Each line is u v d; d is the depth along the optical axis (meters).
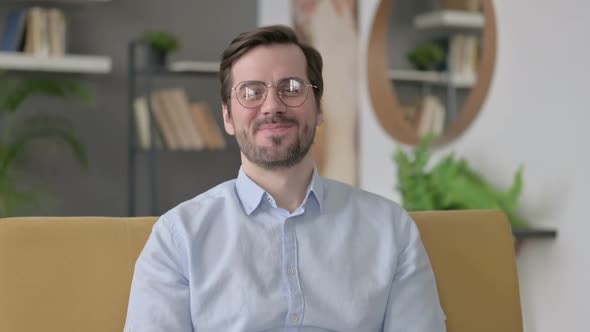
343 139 3.66
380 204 1.55
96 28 4.45
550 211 2.41
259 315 1.42
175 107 4.21
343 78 3.65
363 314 1.45
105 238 1.49
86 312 1.44
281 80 1.46
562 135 2.36
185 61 4.63
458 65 2.86
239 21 4.73
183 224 1.45
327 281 1.45
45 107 4.38
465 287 1.62
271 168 1.47
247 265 1.44
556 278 2.39
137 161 4.54
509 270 1.66
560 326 2.38
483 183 2.64
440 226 1.65
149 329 1.39
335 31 3.71
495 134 2.67
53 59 4.10
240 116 1.47
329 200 1.53
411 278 1.49
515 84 2.56
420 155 2.78
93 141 4.46
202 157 4.66
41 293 1.43
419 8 3.10
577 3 2.30
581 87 2.28
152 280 1.42
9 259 1.43
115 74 4.49
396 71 3.25
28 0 4.29
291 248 1.46
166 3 4.59
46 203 4.38
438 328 1.48
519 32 2.54
